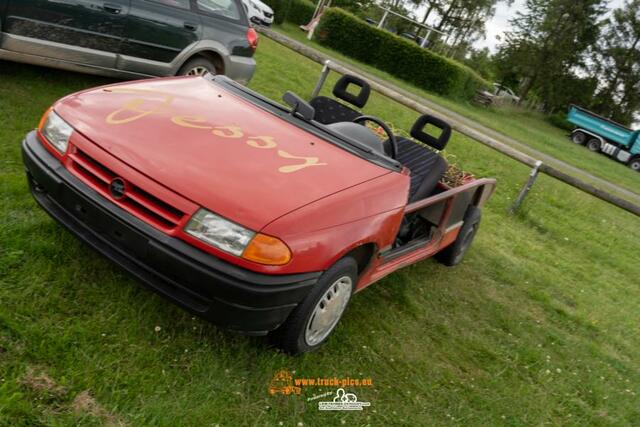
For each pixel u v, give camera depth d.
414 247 4.13
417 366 3.48
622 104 49.78
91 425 2.17
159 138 2.74
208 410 2.43
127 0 5.48
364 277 3.29
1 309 2.56
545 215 9.20
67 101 2.98
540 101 51.28
